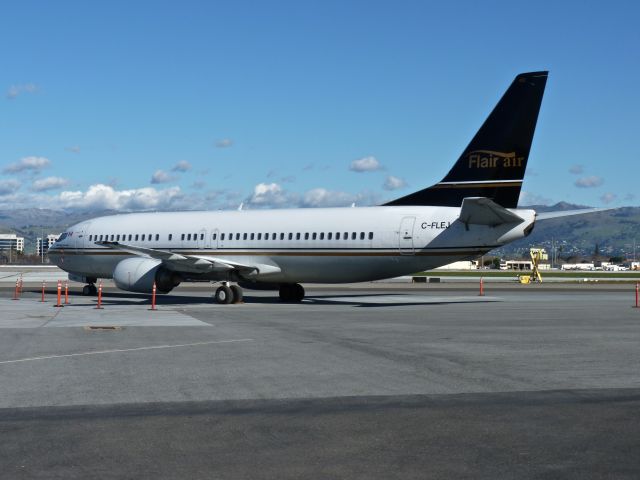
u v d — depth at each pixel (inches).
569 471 311.3
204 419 410.9
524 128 1247.5
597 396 473.1
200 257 1425.9
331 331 878.4
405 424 397.4
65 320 1037.8
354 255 1373.0
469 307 1327.5
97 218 1755.7
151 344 749.9
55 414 424.5
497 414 420.5
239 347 725.3
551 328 912.3
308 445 354.6
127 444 357.1
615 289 2346.2
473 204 1176.8
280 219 1467.8
